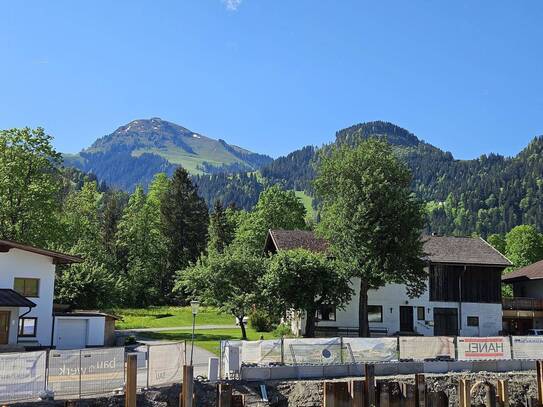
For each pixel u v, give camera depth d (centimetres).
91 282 6744
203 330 6875
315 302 5612
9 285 4822
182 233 11625
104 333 5269
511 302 7075
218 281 5922
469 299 6800
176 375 3400
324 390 3303
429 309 6669
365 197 5844
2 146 6462
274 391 3591
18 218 6406
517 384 4091
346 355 4022
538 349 4497
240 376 3669
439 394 3650
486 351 4381
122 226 10919
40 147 6650
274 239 6850
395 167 6100
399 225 5781
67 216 9025
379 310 6538
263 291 5512
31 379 2820
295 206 10181
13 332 4650
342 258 5900
